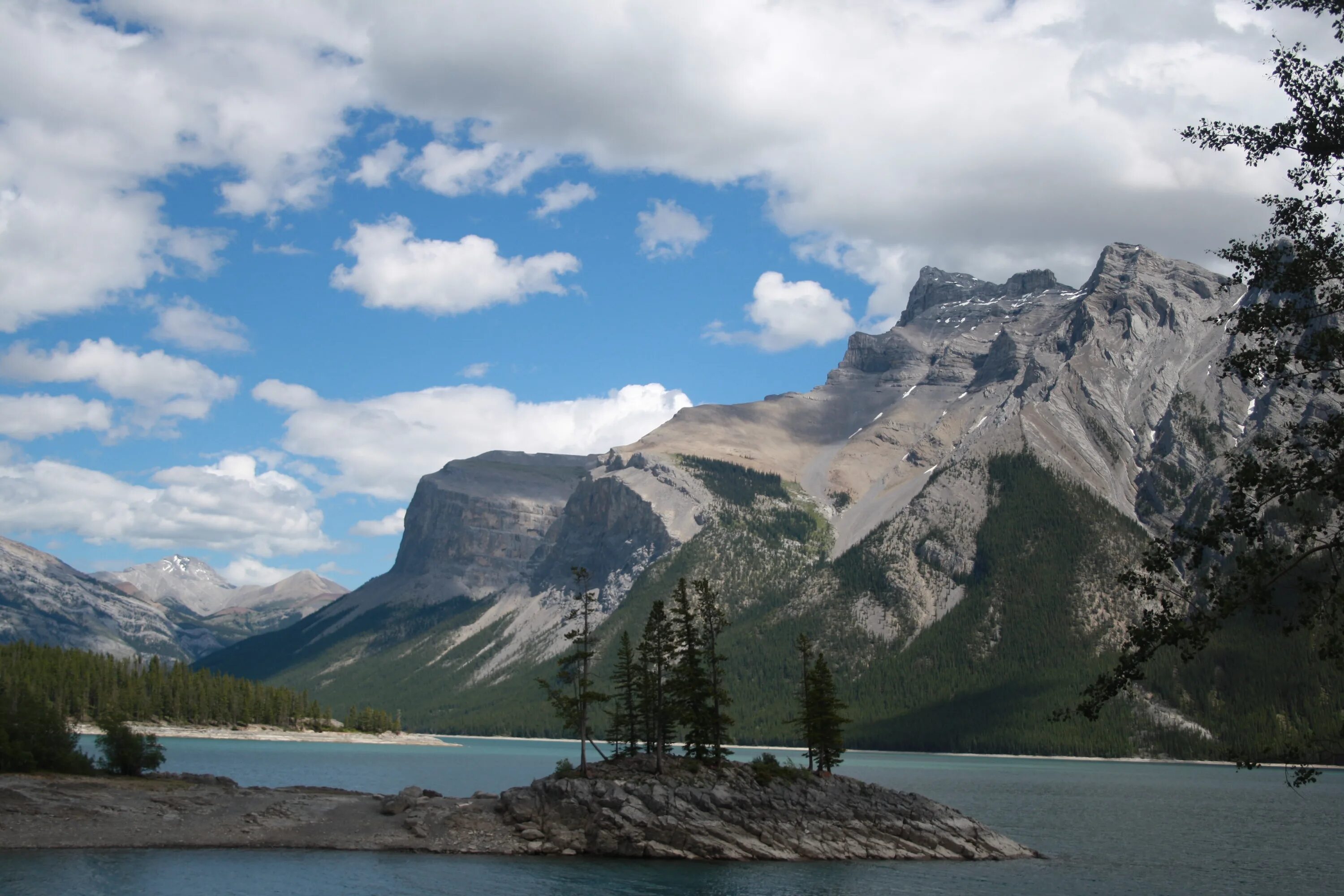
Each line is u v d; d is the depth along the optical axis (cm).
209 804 11112
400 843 10250
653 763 11769
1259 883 10312
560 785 11100
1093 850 12350
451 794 16338
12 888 7862
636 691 12912
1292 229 4094
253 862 9262
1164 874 10700
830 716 12862
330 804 11419
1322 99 3988
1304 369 4056
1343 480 3759
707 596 12638
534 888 8688
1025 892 9419
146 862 9006
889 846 11056
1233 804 18975
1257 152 4112
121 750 12838
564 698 11812
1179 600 4028
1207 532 4003
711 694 12344
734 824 10825
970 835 11712
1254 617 3931
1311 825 15500
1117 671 4038
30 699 12606
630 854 10275
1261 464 4006
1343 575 3753
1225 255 4231
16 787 10838
